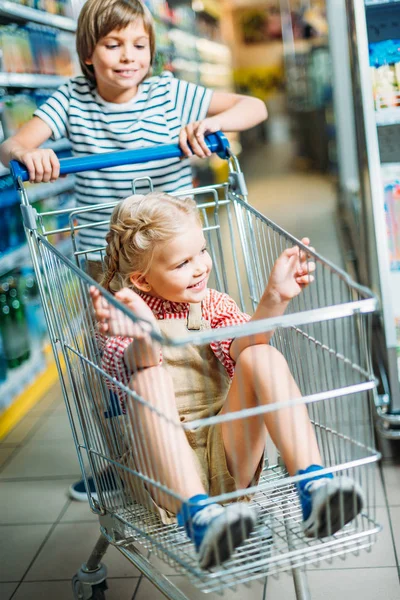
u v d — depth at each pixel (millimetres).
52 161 1831
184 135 1938
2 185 3695
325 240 5859
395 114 2586
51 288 1680
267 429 1509
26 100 4066
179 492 1395
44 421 3396
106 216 2250
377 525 1383
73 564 2234
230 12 14016
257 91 14336
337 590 1968
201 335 1215
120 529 1593
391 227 2650
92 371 1579
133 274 1642
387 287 2662
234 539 1306
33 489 2748
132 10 2066
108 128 2244
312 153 11023
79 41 2143
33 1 4035
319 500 1307
